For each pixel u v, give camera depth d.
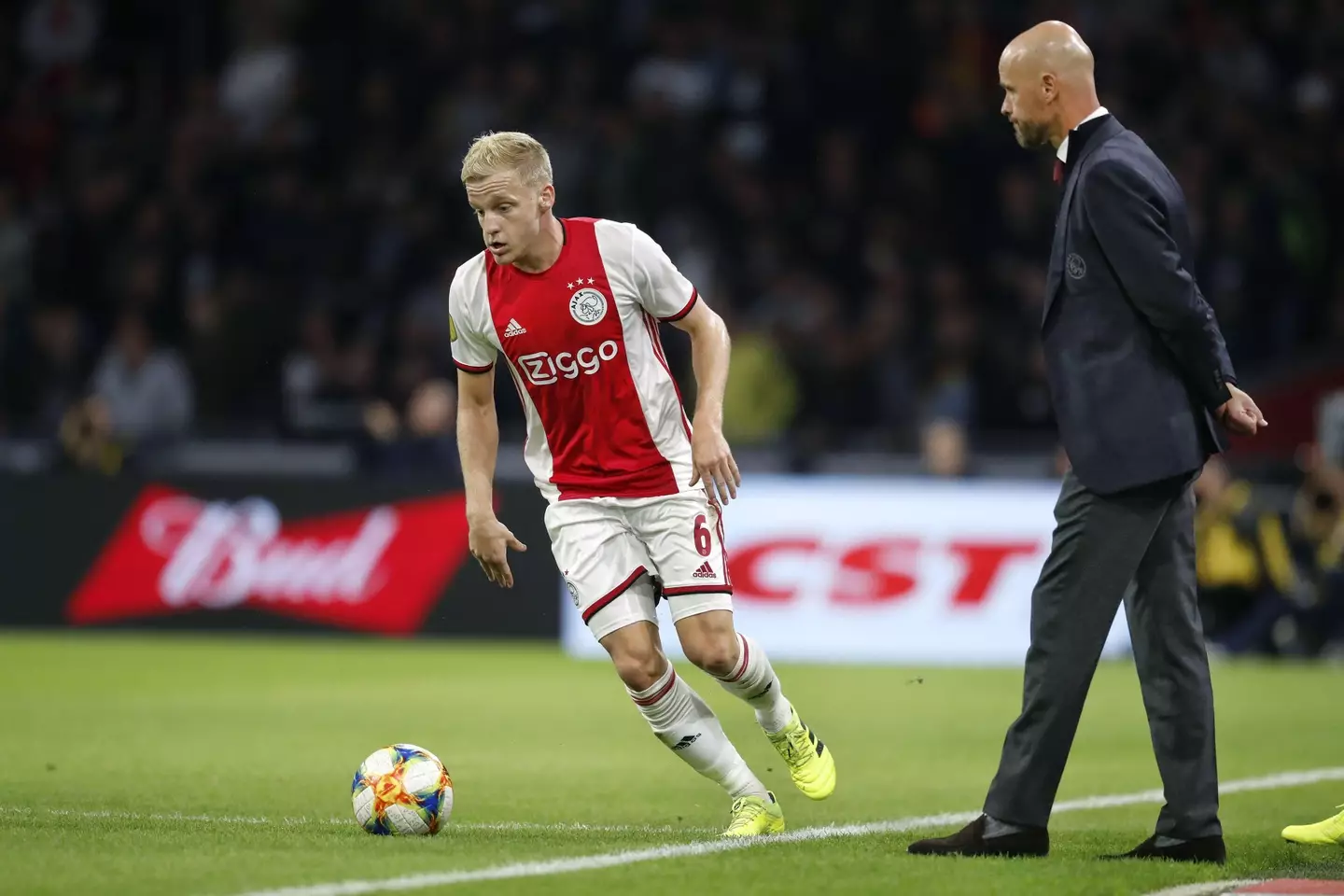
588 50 71.56
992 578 50.50
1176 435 18.20
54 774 26.50
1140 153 18.38
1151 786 26.44
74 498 54.62
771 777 27.61
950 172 67.31
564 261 19.84
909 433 57.31
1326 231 66.62
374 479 53.72
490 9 72.12
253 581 53.72
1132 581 18.86
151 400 57.91
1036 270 64.06
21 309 63.31
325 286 65.69
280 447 56.50
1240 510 50.75
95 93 73.19
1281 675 46.12
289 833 20.20
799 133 69.31
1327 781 26.88
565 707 37.75
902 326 61.47
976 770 28.66
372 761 20.38
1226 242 62.69
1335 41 70.44
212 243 67.12
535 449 20.77
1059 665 18.55
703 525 20.05
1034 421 59.62
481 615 52.72
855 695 41.19
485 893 16.25
